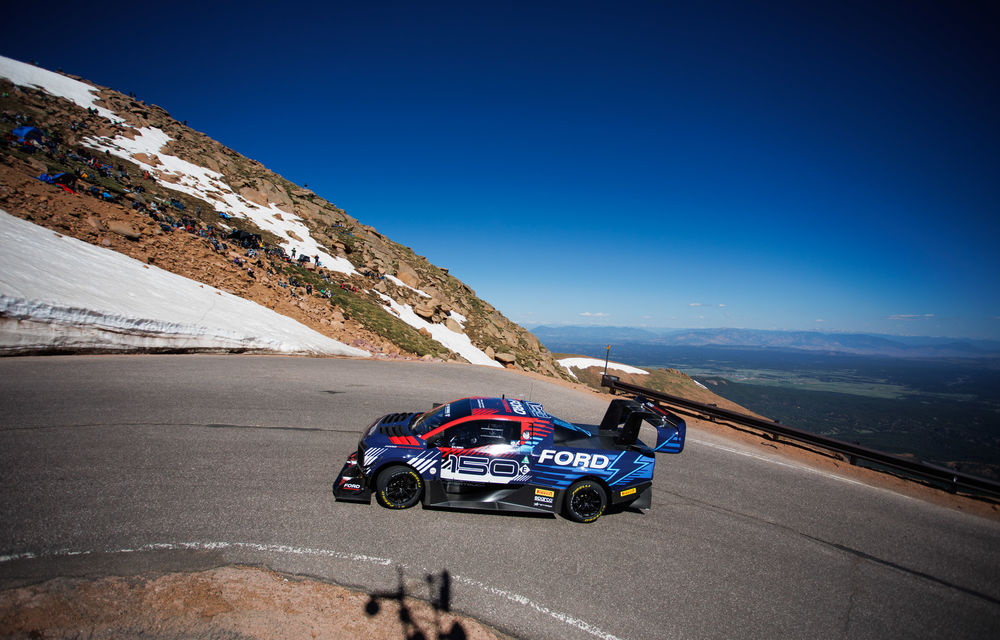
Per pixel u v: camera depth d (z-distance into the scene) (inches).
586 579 198.1
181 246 829.8
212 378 454.9
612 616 176.4
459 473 241.9
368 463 234.2
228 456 277.1
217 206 1366.9
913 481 426.0
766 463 422.3
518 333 2142.0
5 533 174.4
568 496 248.4
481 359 1379.2
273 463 275.6
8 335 414.3
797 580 219.3
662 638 168.4
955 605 216.8
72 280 512.1
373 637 150.4
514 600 178.1
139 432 294.8
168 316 558.9
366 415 403.2
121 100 1942.7
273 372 524.1
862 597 212.7
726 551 238.2
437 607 168.4
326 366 618.8
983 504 383.9
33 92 1521.9
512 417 256.5
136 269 643.5
